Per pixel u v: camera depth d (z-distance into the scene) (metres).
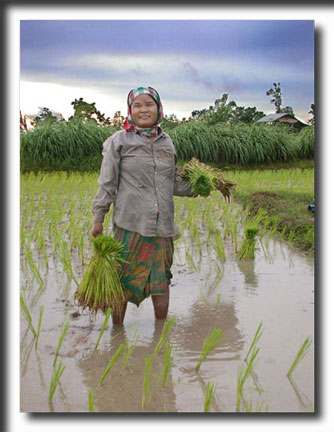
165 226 3.50
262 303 4.05
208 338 3.37
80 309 3.91
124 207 3.44
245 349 3.20
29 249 5.43
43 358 3.07
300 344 3.27
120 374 2.88
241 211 7.87
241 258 5.38
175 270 4.99
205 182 3.73
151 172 3.43
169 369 2.93
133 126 3.47
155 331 3.51
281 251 5.71
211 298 4.19
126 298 3.51
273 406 2.54
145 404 2.56
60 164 14.34
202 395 2.65
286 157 16.44
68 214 7.59
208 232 6.24
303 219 6.78
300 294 4.26
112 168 3.41
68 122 15.46
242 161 15.66
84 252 5.52
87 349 3.21
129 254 3.46
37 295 4.19
